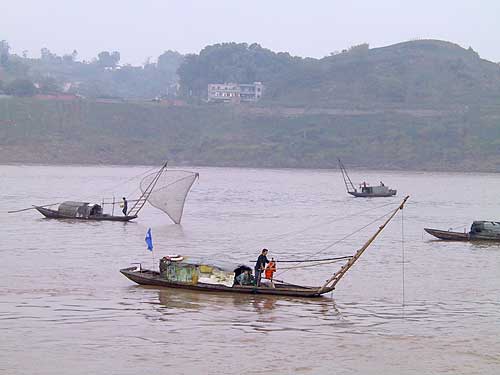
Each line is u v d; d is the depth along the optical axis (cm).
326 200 14712
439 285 5631
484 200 15275
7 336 3997
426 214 11900
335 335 4147
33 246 7300
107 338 4003
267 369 3584
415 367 3656
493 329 4341
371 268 6372
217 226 9531
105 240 7856
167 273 5209
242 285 5078
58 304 4703
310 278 5831
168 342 3956
